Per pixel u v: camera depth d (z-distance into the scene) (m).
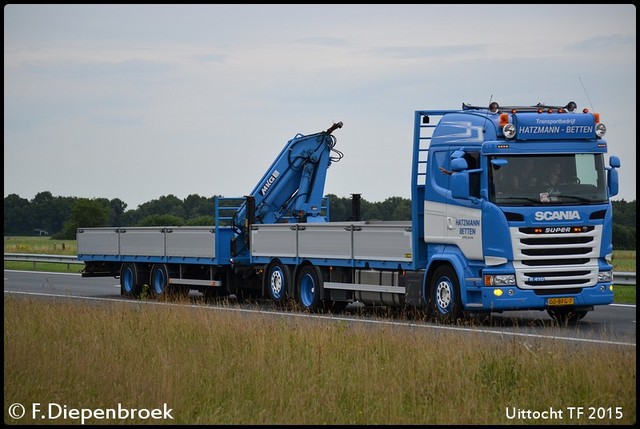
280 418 11.22
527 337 17.05
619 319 22.45
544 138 20.84
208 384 12.80
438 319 21.86
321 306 25.88
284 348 15.11
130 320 19.03
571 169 20.94
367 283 24.33
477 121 21.22
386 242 23.52
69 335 17.69
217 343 15.93
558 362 12.93
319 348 14.71
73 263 48.91
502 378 12.57
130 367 13.98
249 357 14.66
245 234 29.52
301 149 31.00
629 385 11.86
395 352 14.55
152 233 31.98
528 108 21.77
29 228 118.62
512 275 20.48
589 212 20.88
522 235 20.47
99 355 15.23
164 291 31.55
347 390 12.36
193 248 30.28
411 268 22.69
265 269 27.98
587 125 21.05
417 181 22.62
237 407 11.82
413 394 11.98
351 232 24.66
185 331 17.58
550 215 20.62
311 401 11.88
